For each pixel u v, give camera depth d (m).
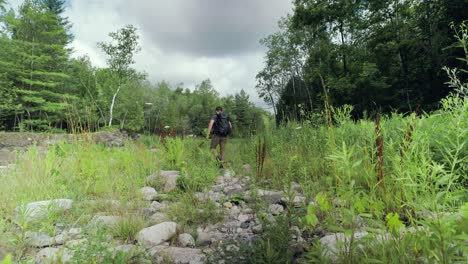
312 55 22.00
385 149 3.31
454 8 14.73
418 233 1.57
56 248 2.47
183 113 64.88
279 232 2.39
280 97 33.56
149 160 6.47
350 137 4.70
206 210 3.39
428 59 17.00
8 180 4.45
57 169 5.09
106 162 5.78
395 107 18.06
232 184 5.34
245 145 8.63
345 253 1.75
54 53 28.77
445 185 2.27
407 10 18.39
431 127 2.85
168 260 2.25
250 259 2.03
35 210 3.23
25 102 25.81
